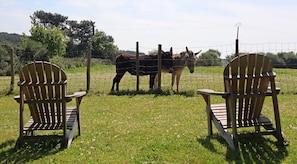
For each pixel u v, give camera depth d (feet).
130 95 40.06
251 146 17.39
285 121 23.49
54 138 18.49
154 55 45.16
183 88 47.32
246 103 17.66
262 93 17.31
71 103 34.12
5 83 55.16
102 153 16.81
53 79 18.08
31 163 15.57
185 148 17.25
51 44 173.78
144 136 20.06
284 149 16.87
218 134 19.98
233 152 16.53
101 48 202.39
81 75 74.38
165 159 15.71
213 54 87.81
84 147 17.98
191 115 26.68
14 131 22.17
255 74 16.85
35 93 18.20
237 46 42.63
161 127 22.40
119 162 15.35
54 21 290.15
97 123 24.26
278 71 77.36
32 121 19.77
